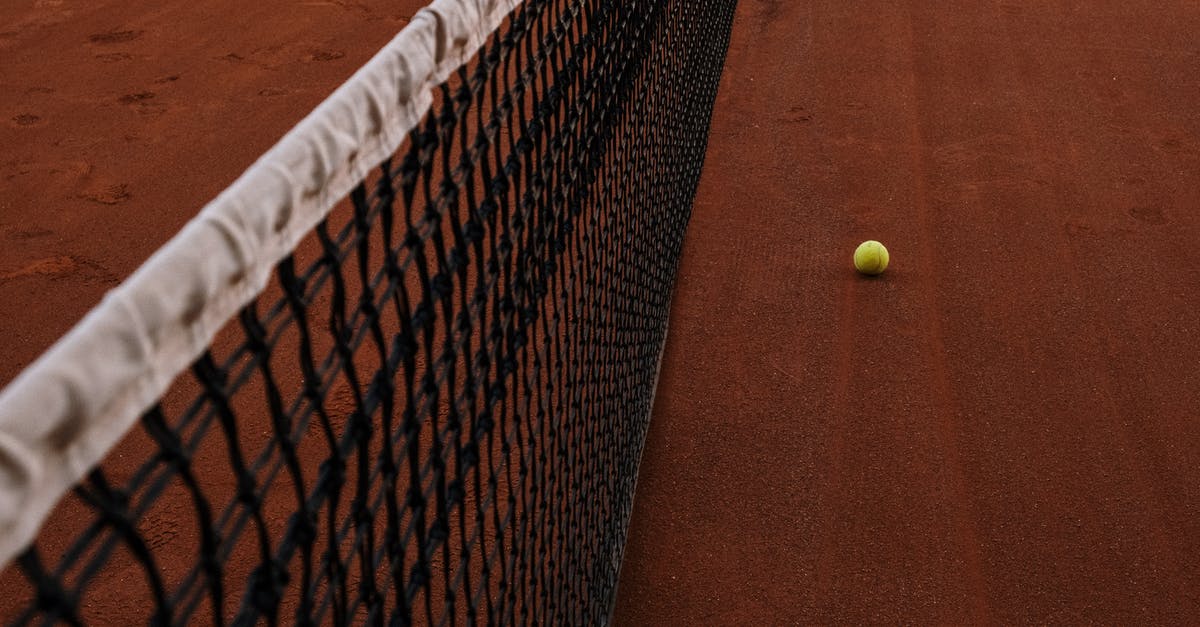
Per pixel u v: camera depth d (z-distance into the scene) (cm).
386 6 955
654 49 370
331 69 829
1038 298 551
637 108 343
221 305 91
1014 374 489
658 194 418
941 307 541
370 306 132
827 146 724
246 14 929
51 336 512
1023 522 404
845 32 937
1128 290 561
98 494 77
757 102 793
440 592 337
